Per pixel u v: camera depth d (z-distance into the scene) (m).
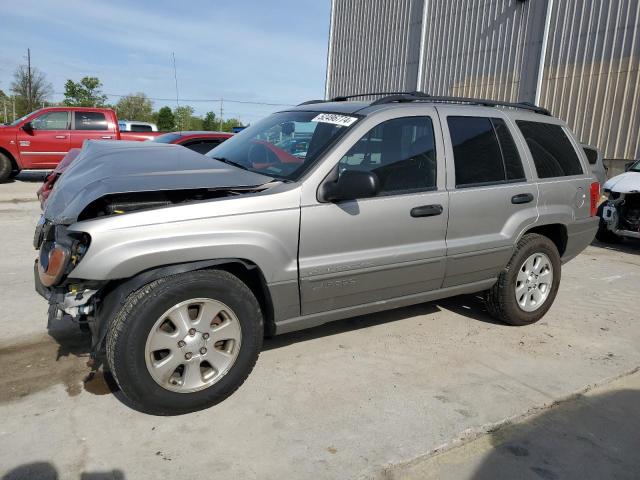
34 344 4.00
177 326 3.02
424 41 18.47
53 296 2.98
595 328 4.84
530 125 4.73
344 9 22.59
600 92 13.27
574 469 2.82
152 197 3.17
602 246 8.73
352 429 3.06
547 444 3.02
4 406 3.16
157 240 2.92
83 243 2.89
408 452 2.88
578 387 3.68
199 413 3.16
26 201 10.82
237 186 3.22
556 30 14.20
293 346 4.15
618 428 3.21
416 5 18.84
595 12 13.28
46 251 3.20
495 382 3.71
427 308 5.14
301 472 2.68
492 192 4.24
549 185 4.67
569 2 13.84
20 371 3.59
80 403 3.22
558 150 4.91
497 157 4.37
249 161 3.92
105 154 3.76
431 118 4.03
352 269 3.56
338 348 4.14
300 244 3.35
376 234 3.65
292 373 3.70
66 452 2.76
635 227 8.29
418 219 3.83
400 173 3.81
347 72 22.66
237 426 3.05
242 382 3.30
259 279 3.35
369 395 3.45
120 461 2.71
